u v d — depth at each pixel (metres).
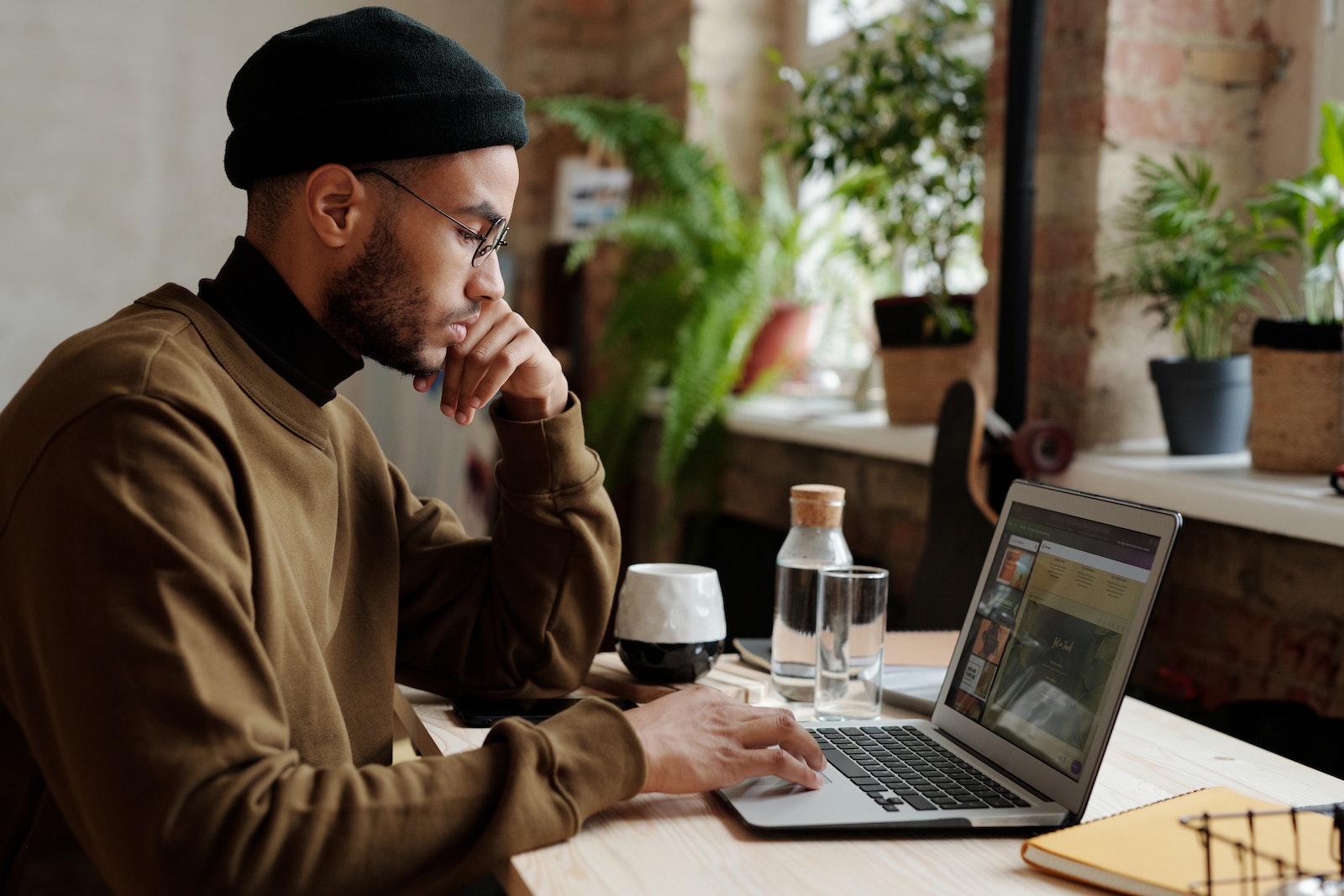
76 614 0.79
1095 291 2.11
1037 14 2.08
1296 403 1.79
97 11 3.60
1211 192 2.04
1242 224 2.20
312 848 0.78
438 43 1.03
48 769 0.86
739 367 3.08
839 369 3.40
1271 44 2.18
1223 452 2.03
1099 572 1.00
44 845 0.92
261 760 0.80
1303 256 1.91
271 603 0.92
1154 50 2.12
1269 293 2.12
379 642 1.20
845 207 2.96
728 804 0.94
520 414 1.29
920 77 2.60
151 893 0.76
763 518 3.10
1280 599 1.76
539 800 0.86
